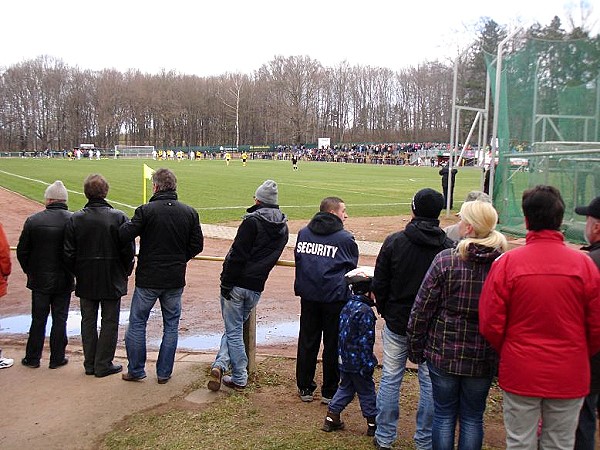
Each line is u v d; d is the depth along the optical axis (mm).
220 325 8078
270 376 5930
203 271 11625
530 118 13609
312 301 5164
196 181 35562
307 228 5324
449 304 3791
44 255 5992
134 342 5672
